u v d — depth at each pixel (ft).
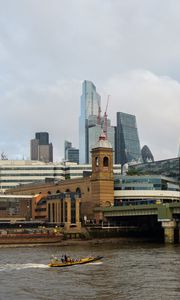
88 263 404.57
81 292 280.10
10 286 301.02
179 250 529.86
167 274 339.77
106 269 367.25
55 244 654.94
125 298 262.67
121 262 409.90
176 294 271.28
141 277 327.67
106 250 539.70
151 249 549.54
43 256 472.03
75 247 598.75
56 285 302.45
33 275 342.44
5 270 368.68
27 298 266.98
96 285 300.61
